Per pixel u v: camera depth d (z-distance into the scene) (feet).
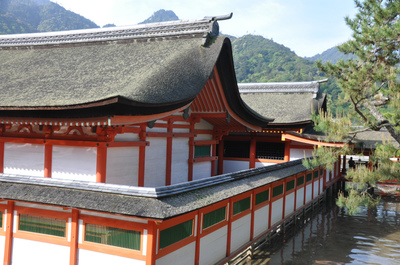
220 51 44.11
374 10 46.60
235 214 43.04
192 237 33.55
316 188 86.02
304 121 76.13
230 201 41.19
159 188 27.78
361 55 46.01
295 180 68.44
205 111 53.16
